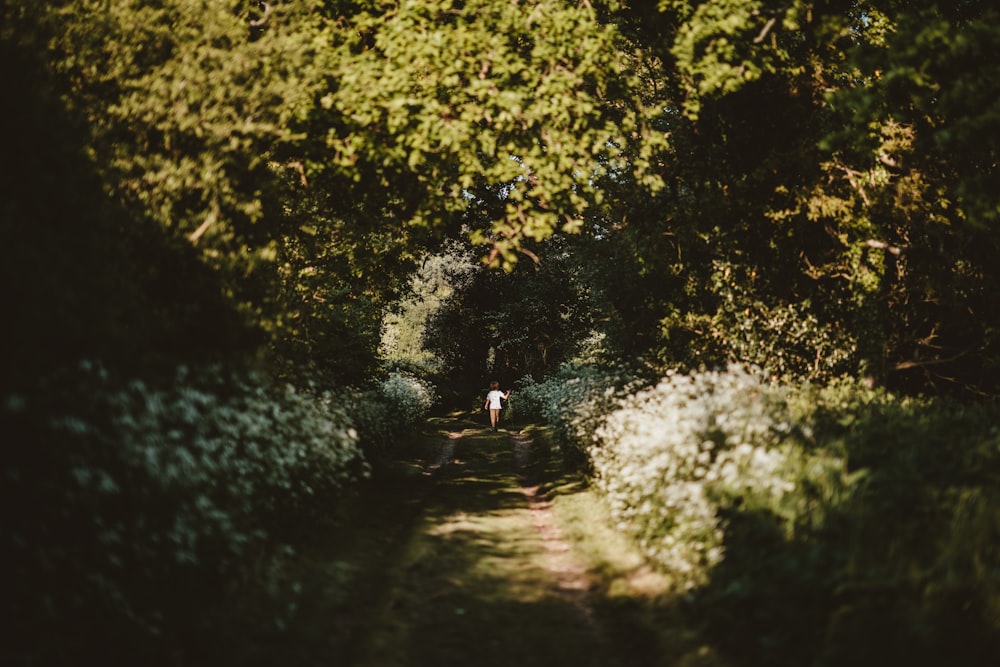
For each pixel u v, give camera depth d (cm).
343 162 1280
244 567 706
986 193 1278
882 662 500
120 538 543
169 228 927
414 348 5475
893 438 984
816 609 575
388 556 984
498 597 811
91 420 566
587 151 1393
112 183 849
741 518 717
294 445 939
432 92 1266
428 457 2319
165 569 593
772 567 631
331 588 798
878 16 1591
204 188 982
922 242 1716
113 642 527
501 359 4725
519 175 1348
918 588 544
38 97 747
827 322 1716
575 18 1335
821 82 1664
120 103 977
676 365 1719
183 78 994
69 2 954
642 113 1437
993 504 638
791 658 553
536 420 3809
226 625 620
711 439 920
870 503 695
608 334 2239
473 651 656
